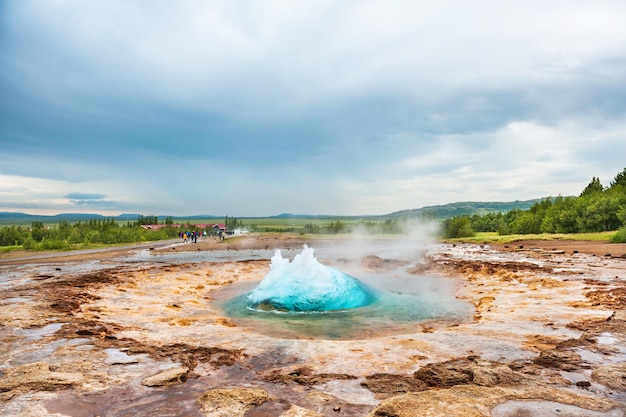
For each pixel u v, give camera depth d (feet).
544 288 41.65
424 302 41.14
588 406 13.39
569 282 43.14
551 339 22.53
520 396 14.24
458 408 13.12
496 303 36.81
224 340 23.82
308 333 29.32
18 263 75.31
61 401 14.17
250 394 14.69
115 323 28.94
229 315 35.91
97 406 13.89
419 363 18.90
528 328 25.62
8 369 17.63
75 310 32.27
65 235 160.86
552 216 177.27
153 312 34.01
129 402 14.28
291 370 18.12
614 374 16.33
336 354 20.57
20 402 13.99
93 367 18.02
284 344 22.68
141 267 66.39
